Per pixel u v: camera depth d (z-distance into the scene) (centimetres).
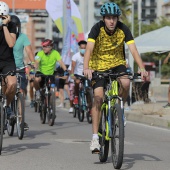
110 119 1322
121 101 1293
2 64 1658
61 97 3797
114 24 1334
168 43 3647
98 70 1377
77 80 2681
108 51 1368
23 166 1344
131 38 1358
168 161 1447
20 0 7575
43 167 1333
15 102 1862
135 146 1745
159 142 1870
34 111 3284
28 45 2025
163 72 11831
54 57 2497
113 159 1320
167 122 2423
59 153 1557
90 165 1362
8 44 1611
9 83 1645
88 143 1792
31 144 1738
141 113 2736
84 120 2725
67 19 4081
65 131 2169
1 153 1543
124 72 1330
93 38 1338
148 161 1436
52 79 2428
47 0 4253
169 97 3216
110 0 10750
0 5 1609
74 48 4266
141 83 3531
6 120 1728
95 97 1356
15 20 2016
